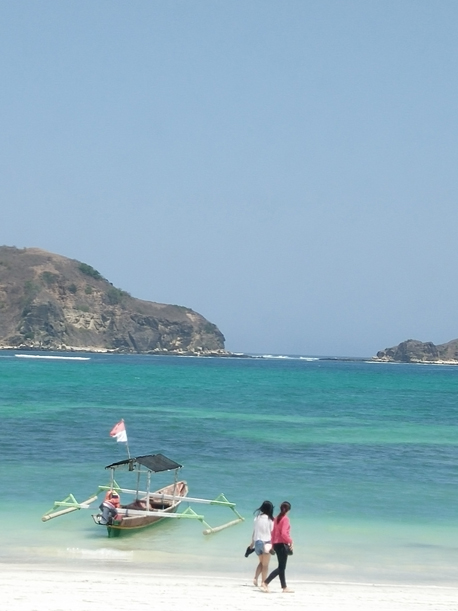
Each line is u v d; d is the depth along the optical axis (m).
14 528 21.81
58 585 15.73
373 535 22.08
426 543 21.31
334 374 169.38
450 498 27.58
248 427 50.69
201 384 106.44
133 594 15.19
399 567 18.91
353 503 26.47
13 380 99.88
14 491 26.70
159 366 177.50
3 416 52.66
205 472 32.22
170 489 26.59
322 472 32.78
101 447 38.34
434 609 15.05
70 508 24.05
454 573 18.50
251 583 16.75
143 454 36.47
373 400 82.19
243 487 29.06
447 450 41.28
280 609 14.55
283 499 27.02
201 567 18.41
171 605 14.51
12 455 34.91
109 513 21.23
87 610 13.95
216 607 14.48
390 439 45.81
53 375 116.25
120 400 71.38
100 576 16.81
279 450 39.56
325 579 17.64
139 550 19.98
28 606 14.01
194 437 44.25
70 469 31.53
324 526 23.09
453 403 80.75
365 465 35.06
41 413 55.53
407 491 28.77
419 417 61.78
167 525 23.02
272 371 176.25
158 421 52.94
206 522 23.55
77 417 53.31
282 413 62.41
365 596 15.93
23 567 17.69
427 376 175.00
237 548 20.50
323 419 57.97
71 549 19.81
